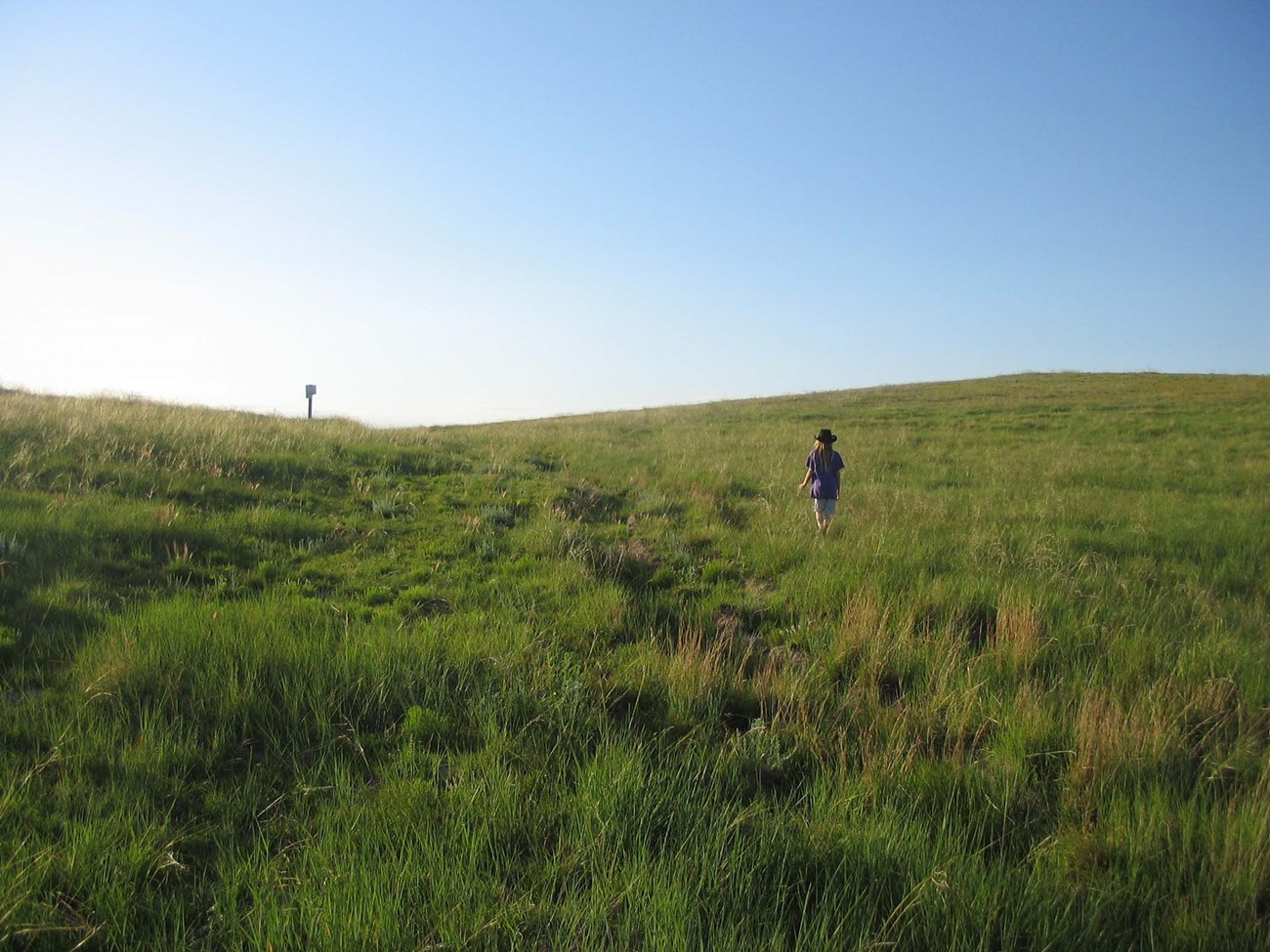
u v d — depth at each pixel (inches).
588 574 310.7
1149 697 196.9
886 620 250.1
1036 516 472.7
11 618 210.7
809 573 316.8
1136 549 387.9
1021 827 152.6
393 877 124.6
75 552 275.6
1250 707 197.0
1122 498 553.0
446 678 200.5
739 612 284.4
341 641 217.6
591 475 618.8
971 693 197.3
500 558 346.6
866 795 158.1
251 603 243.9
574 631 251.4
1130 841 142.3
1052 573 319.0
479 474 577.0
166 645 195.3
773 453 800.9
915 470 714.2
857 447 884.6
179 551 307.6
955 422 1222.3
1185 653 228.7
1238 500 546.9
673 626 267.6
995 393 1760.6
